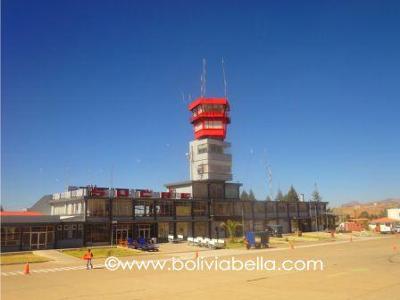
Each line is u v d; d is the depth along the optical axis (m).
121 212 67.25
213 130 88.19
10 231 55.41
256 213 89.06
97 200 65.06
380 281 28.89
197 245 64.88
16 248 55.41
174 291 26.02
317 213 104.81
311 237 86.94
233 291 25.64
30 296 25.11
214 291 25.75
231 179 85.44
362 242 76.06
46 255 51.38
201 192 80.31
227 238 79.88
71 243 60.97
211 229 79.50
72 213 67.44
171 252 56.53
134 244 59.84
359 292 24.69
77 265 42.44
